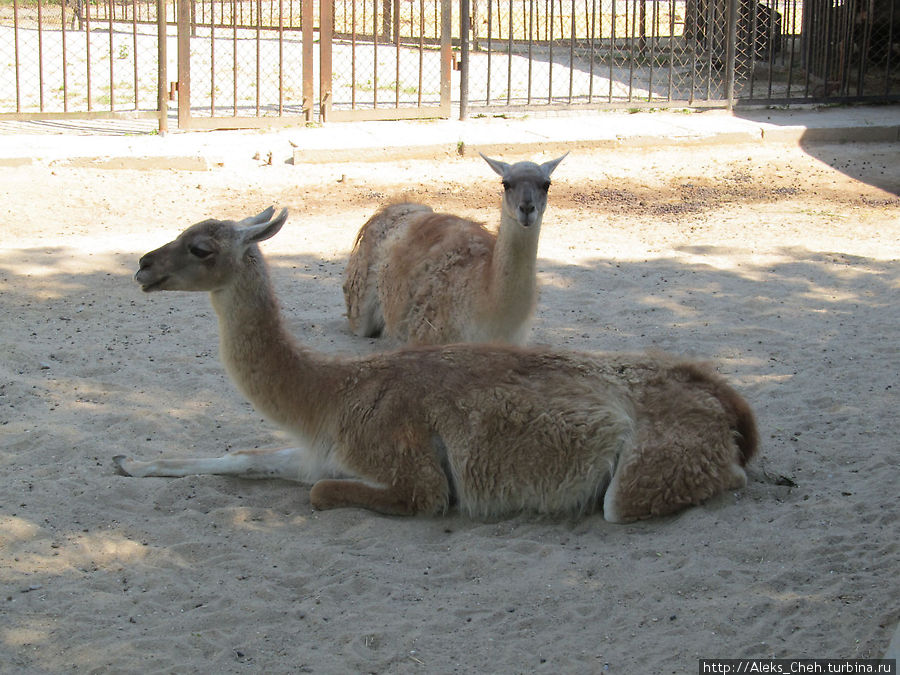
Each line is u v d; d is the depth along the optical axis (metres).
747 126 16.88
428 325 7.44
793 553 4.89
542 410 5.32
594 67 22.08
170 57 21.52
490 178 14.34
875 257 10.93
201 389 7.13
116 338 8.15
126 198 12.83
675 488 5.23
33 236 11.25
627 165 15.36
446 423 5.37
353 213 12.55
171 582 4.68
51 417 6.54
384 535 5.17
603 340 8.30
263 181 13.86
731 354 7.99
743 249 11.23
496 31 26.03
